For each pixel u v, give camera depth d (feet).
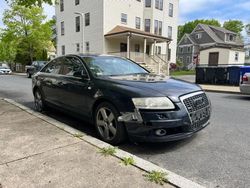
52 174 9.29
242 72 38.75
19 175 9.21
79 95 15.43
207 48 109.29
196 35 166.30
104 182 8.75
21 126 15.10
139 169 9.70
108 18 82.07
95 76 14.87
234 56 109.29
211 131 15.94
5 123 15.75
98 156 10.81
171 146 13.28
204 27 162.30
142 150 12.74
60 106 17.90
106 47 82.74
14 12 106.01
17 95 32.45
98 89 13.84
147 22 97.14
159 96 11.79
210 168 10.68
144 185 8.57
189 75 93.09
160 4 101.24
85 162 10.25
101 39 81.97
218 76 49.83
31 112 18.74
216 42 152.56
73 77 16.40
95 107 14.38
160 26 102.53
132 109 12.00
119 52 82.53
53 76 18.79
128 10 88.89
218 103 27.89
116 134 12.85
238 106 25.79
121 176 9.16
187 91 12.78
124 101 12.32
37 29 110.63
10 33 107.14
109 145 11.99
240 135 15.16
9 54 132.98
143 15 95.76
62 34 99.55
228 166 10.86
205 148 12.98
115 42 85.61
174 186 8.54
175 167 10.78
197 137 14.73
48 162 10.24
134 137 12.16
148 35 80.12
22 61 117.19
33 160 10.41
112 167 9.84
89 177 9.08
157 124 11.54
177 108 11.83
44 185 8.57
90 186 8.51
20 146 11.89
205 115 13.57
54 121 16.11
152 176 9.09
